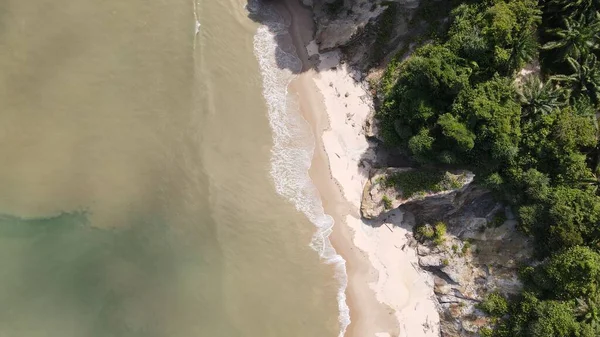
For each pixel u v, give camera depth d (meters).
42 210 34.19
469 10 32.41
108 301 33.00
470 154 32.19
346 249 36.31
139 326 32.75
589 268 28.44
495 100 30.73
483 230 34.56
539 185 30.55
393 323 35.62
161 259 34.06
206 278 34.06
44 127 35.25
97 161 35.19
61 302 32.75
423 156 33.69
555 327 29.05
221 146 36.88
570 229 29.39
